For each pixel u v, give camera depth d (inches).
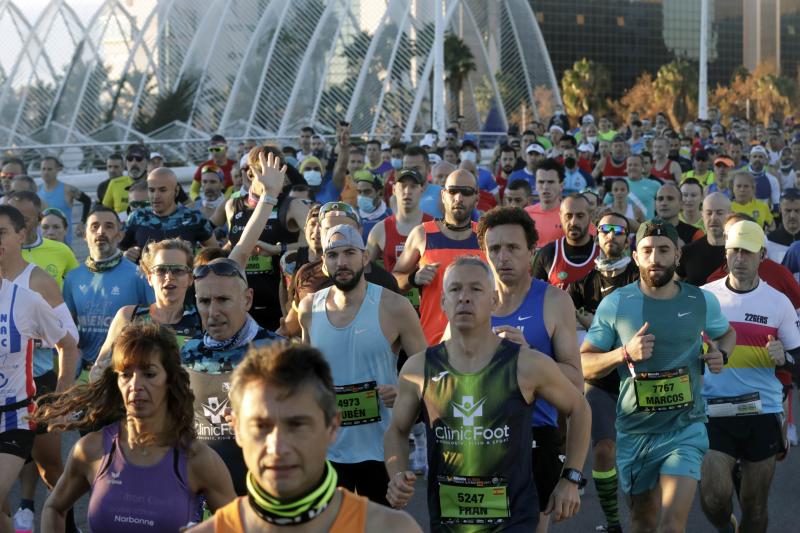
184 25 1584.6
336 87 1658.5
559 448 219.0
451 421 170.6
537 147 577.9
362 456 214.2
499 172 736.3
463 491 170.9
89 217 292.5
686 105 3865.7
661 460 218.8
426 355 174.2
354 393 214.2
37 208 333.7
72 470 166.2
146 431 158.9
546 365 170.2
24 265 259.3
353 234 212.1
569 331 212.4
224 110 1584.6
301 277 262.8
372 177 431.2
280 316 344.8
